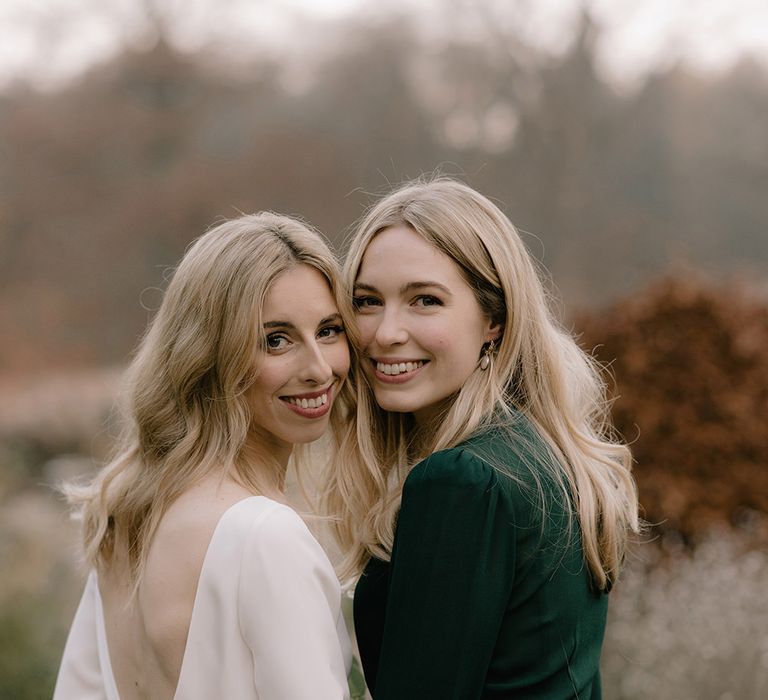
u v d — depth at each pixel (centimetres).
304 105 2742
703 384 534
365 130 2658
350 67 2709
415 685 198
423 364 230
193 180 2534
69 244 2530
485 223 232
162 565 197
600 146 2453
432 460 208
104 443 999
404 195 237
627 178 2466
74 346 2394
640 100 2425
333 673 193
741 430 525
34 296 2452
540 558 204
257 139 2598
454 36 2555
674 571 461
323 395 221
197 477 206
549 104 2423
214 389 210
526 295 234
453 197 233
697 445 527
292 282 212
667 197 2442
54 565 542
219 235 215
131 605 206
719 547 476
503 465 207
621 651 399
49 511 718
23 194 2534
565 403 236
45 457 1029
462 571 198
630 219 2402
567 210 2425
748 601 405
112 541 221
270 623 187
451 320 227
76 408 1128
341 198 2562
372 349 233
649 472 530
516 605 204
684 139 2436
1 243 2508
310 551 197
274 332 212
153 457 213
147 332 244
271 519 194
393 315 229
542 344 235
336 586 203
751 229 2398
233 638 188
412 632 201
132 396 220
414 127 2603
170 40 2634
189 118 2647
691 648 382
